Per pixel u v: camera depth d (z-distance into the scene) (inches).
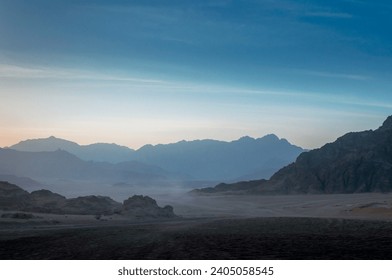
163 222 4867.1
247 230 3774.6
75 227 4055.1
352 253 2479.1
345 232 3602.4
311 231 3686.0
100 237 3193.9
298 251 2554.1
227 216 6545.3
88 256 2365.9
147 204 5999.0
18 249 2620.6
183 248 2647.6
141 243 2876.5
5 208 5433.1
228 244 2832.2
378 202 7386.8
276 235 3378.4
